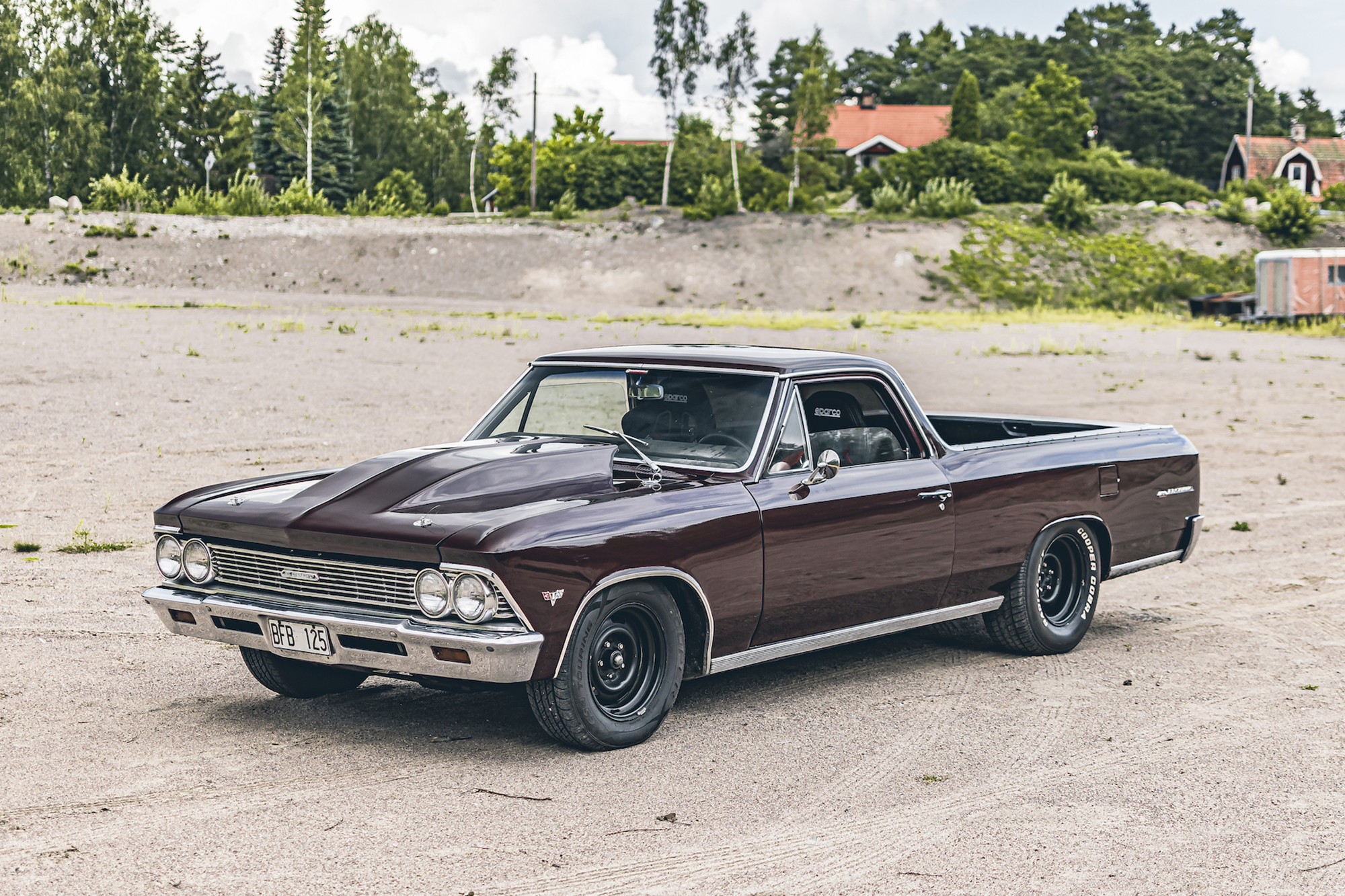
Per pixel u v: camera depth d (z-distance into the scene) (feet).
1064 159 267.39
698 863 12.84
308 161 234.17
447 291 150.10
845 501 18.42
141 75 247.50
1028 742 17.31
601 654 16.08
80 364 63.57
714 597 16.84
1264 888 12.53
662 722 17.31
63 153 231.09
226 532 16.33
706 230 172.65
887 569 19.13
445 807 14.21
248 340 80.59
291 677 18.20
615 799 14.64
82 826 13.39
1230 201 202.28
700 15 201.26
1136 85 379.14
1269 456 52.37
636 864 12.75
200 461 41.06
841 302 153.28
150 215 164.25
